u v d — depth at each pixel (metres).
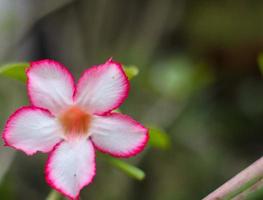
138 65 0.91
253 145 0.97
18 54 0.91
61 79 0.50
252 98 0.99
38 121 0.50
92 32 0.94
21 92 0.82
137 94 0.83
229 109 0.98
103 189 0.80
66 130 0.50
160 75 0.78
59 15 0.93
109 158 0.53
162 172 0.88
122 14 0.95
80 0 0.93
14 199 0.78
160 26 0.94
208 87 0.94
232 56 0.99
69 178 0.49
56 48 0.94
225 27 0.98
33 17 0.89
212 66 1.00
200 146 0.88
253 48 0.98
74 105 0.50
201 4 0.99
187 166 0.88
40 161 0.83
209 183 0.87
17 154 0.81
